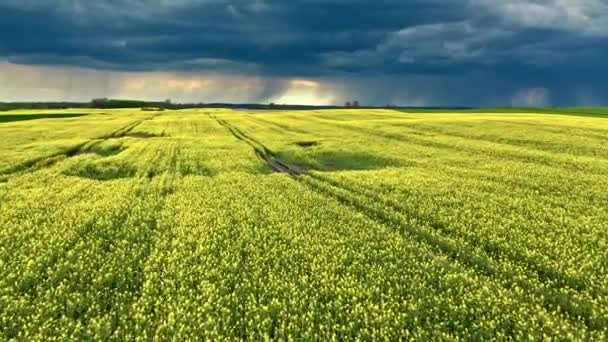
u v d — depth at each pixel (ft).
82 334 32.76
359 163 118.52
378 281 41.14
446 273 43.86
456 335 32.76
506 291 39.45
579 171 98.07
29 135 180.45
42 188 82.64
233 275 42.63
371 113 360.07
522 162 112.37
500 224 57.93
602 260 45.75
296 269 44.32
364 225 59.88
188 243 52.42
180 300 37.17
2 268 43.60
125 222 60.54
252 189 83.97
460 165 109.40
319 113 368.89
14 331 33.27
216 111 465.47
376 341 32.19
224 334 33.24
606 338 32.17
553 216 61.87
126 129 220.64
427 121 236.63
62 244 49.65
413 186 83.41
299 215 65.05
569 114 304.30
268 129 223.30
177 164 115.34
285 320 34.86
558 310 36.04
